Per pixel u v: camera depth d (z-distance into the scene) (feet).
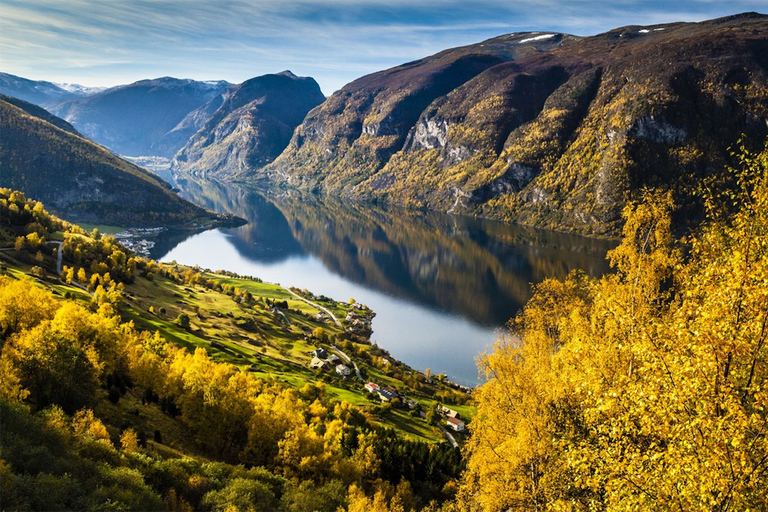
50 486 128.47
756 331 59.82
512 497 126.52
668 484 59.82
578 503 89.66
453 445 373.20
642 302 125.59
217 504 174.91
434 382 538.88
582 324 147.64
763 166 82.79
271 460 251.39
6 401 161.07
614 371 100.78
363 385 483.92
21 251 582.35
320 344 612.29
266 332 622.54
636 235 131.03
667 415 64.28
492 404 154.20
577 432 114.73
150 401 273.75
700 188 101.40
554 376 128.67
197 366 278.46
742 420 55.26
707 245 96.43
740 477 55.06
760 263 62.54
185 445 238.89
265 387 351.46
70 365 207.62
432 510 225.76
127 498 142.31
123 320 451.53
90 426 181.37
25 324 271.90
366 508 206.69
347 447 292.40
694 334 62.03
